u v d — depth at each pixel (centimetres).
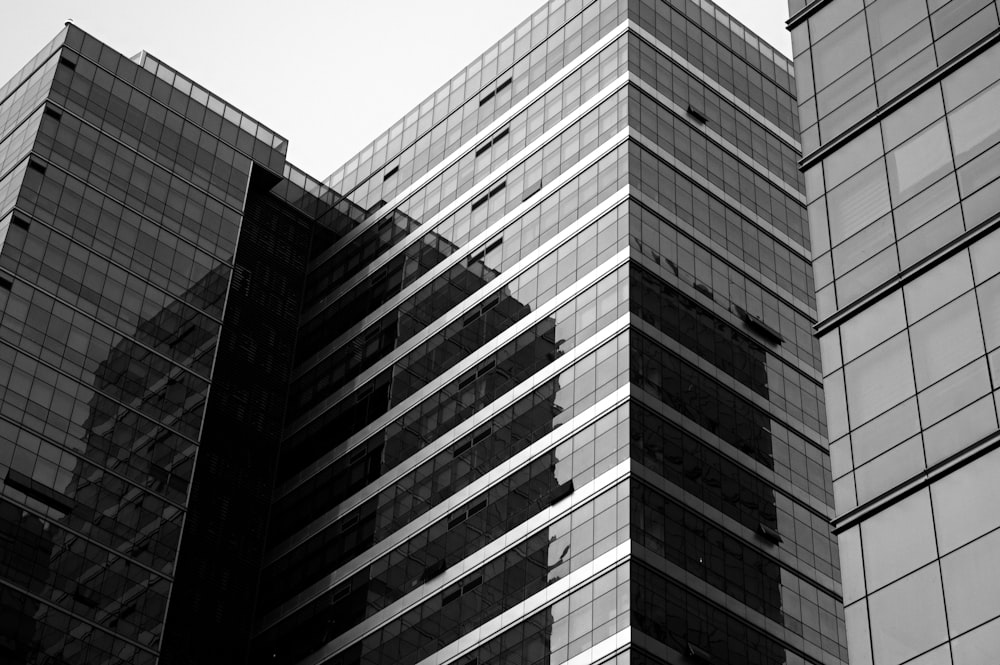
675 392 9675
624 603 8544
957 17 6081
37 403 10256
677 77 11488
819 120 6469
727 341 10269
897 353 5544
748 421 9994
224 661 10488
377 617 9944
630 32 11412
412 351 11231
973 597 4825
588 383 9712
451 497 10075
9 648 9362
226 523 11038
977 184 5600
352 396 11431
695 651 8625
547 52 12094
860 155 6178
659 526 8975
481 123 12256
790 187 11750
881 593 5103
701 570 9006
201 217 11962
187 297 11506
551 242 10762
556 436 9669
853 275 5900
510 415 10088
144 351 11019
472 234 11519
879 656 5000
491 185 11681
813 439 10350
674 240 10444
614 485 9069
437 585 9706
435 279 11531
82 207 11269
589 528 9050
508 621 9112
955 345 5347
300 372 12056
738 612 9006
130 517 10331
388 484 10600
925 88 6047
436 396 10750
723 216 10956
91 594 9875
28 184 11088
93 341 10788
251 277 12300
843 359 5738
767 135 11900
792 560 9562
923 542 5069
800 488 9981
